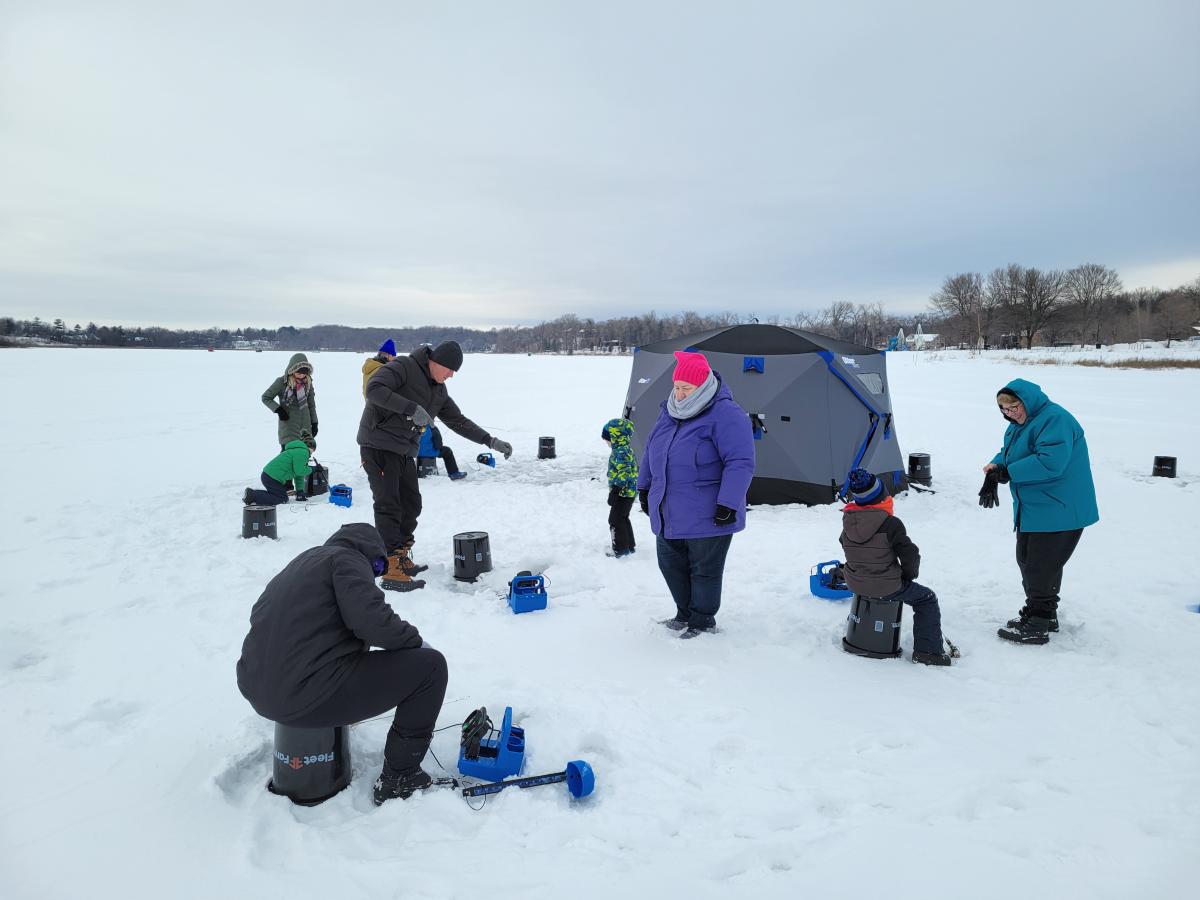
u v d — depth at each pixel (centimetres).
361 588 283
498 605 535
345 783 303
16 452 1293
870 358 997
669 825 279
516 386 3225
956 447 1409
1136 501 898
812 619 509
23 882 243
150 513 826
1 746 329
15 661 429
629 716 367
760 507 899
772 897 237
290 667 275
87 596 541
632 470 659
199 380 3206
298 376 922
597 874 249
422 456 1091
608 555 675
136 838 266
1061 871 247
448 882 244
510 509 875
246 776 314
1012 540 723
